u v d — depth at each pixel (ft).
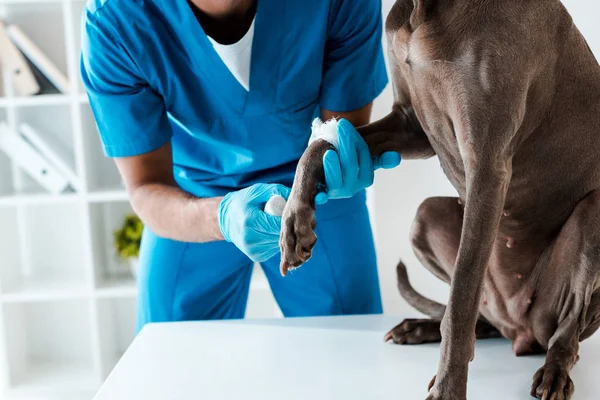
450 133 3.86
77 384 9.01
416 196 8.37
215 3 4.76
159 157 5.32
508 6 3.51
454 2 3.55
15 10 9.12
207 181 5.63
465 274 3.46
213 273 5.67
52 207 9.66
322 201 3.84
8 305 9.04
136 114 5.13
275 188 4.28
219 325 4.79
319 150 3.92
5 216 9.04
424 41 3.61
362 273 5.70
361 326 4.68
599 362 4.08
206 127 5.29
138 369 4.14
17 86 8.55
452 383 3.40
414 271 8.55
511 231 4.16
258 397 3.73
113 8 4.85
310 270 5.69
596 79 3.97
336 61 5.26
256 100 5.15
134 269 9.13
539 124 3.90
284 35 4.99
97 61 5.00
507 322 4.33
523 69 3.51
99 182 9.50
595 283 3.82
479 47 3.49
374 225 8.47
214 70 5.01
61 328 9.90
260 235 4.18
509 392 3.70
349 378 3.90
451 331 3.44
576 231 3.87
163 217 4.95
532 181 4.02
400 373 3.93
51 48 9.23
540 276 4.14
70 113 9.39
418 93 3.85
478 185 3.51
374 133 4.19
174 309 5.70
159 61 5.02
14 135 8.58
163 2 4.81
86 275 9.52
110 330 9.42
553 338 3.94
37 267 9.78
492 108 3.47
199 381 3.94
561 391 3.59
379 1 5.26
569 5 6.38
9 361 9.05
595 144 3.98
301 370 4.02
